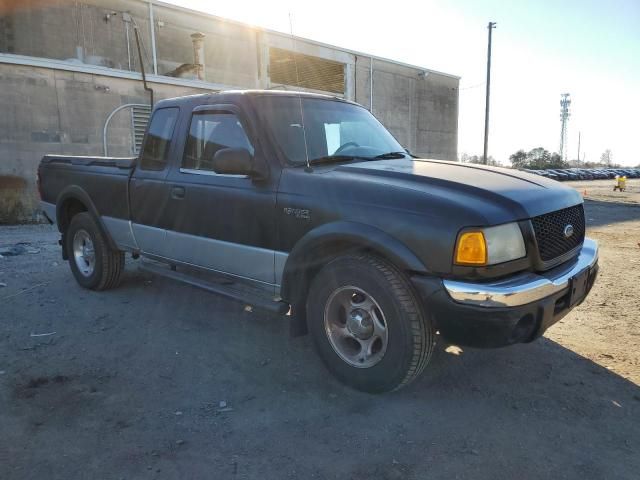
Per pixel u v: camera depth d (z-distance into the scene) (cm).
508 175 358
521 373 362
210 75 2456
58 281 612
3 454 264
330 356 342
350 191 324
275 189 360
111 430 288
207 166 421
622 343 418
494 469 253
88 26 2167
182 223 437
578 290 330
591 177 5588
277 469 254
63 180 595
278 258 363
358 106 486
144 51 2295
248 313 493
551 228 320
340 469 254
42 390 335
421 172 341
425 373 361
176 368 370
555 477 247
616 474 250
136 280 610
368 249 324
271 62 2659
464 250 276
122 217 510
